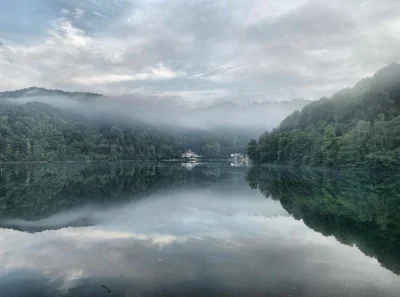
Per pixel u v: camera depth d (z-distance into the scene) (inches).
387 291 553.3
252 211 1312.7
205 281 577.0
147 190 2047.2
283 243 837.2
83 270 627.5
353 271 643.5
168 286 555.5
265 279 591.5
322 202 1578.5
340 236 938.1
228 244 813.2
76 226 1019.9
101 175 3385.8
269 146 5551.2
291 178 2997.0
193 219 1127.6
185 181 2748.5
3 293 528.4
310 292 542.0
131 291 535.8
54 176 3147.1
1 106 7071.9
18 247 781.3
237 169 4749.0
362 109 4426.7
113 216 1187.3
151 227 999.0
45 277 591.5
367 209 1408.7
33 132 6181.1
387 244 854.5
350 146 3531.0
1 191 1971.0
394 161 3058.6
